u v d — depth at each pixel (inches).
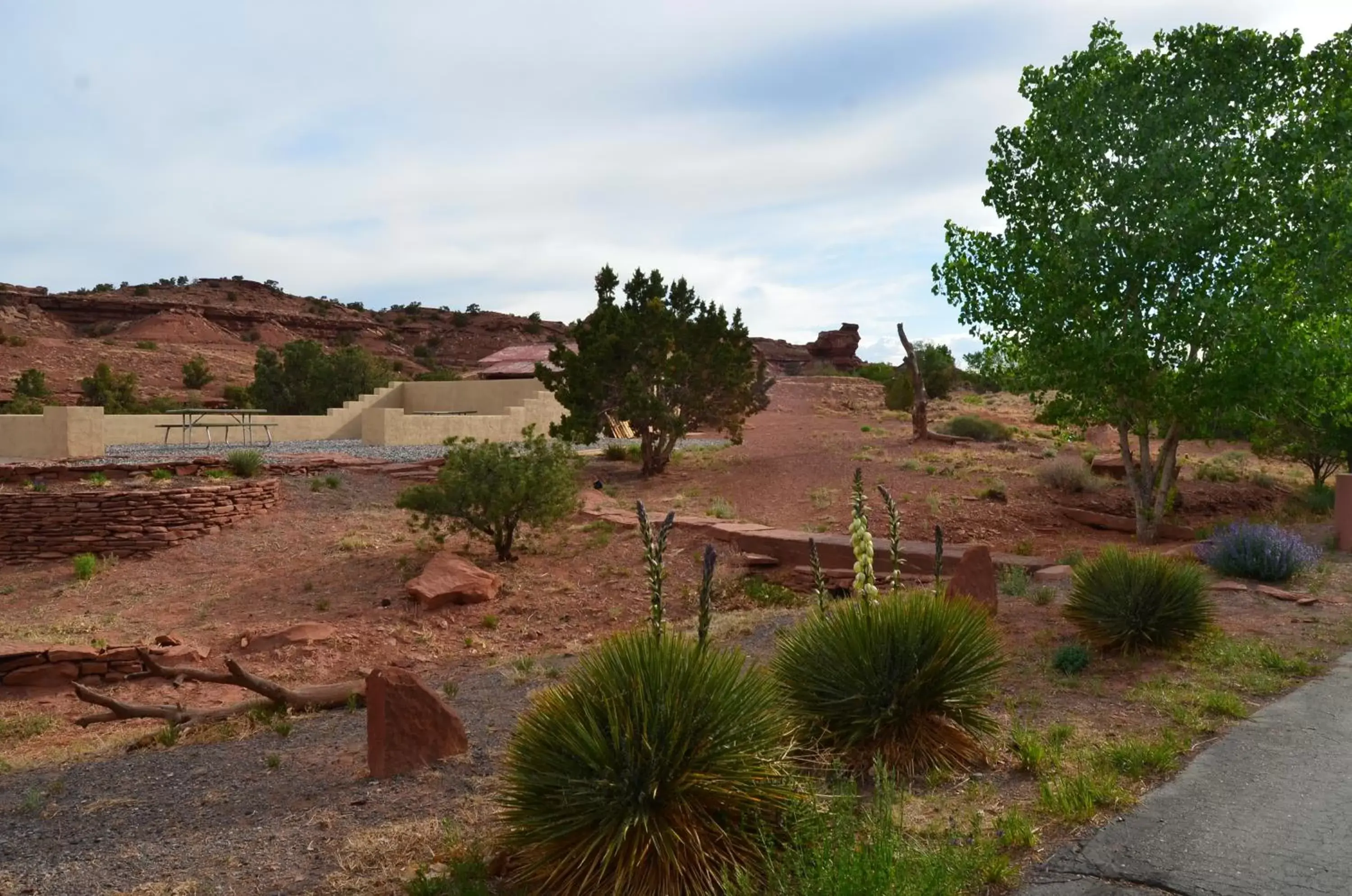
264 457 1003.9
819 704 243.4
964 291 727.7
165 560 722.2
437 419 1316.4
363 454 1128.2
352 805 246.2
